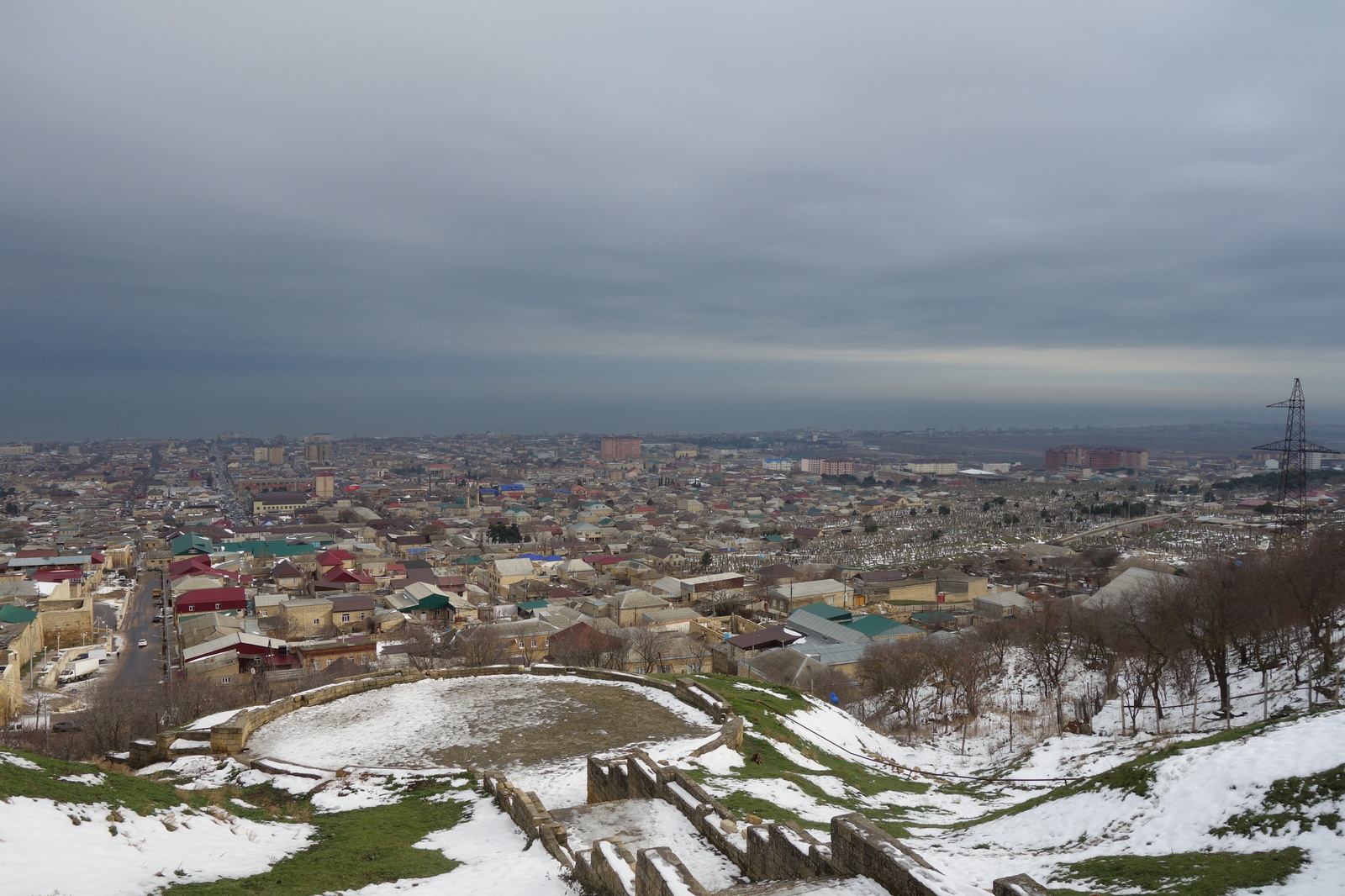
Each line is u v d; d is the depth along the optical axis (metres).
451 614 181.88
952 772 71.12
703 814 32.62
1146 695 86.31
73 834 30.23
